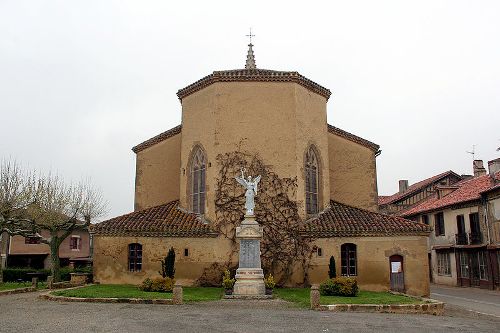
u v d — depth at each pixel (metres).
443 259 39.53
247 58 35.88
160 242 26.12
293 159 26.88
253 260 22.00
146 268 25.89
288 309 17.97
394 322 15.60
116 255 26.25
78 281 27.64
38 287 27.03
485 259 33.44
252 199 23.06
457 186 43.09
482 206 33.78
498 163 38.94
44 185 32.50
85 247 53.72
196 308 17.81
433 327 14.88
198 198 28.09
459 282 36.72
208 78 27.72
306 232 25.69
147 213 28.52
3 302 19.72
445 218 39.31
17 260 46.81
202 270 25.53
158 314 16.08
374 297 21.06
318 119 29.31
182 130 29.59
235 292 21.27
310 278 25.31
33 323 14.06
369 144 32.25
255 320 14.97
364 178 31.78
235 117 27.17
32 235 31.66
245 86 27.48
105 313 16.22
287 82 27.62
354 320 15.62
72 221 32.06
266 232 25.81
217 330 13.06
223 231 25.92
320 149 29.05
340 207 29.14
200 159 28.30
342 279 21.80
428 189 50.53
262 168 26.62
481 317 19.27
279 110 27.31
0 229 30.02
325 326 14.12
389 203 51.16
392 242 25.53
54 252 31.27
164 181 31.75
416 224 26.03
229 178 26.52
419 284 25.11
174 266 25.70
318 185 28.77
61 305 18.53
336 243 25.62
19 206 30.80
